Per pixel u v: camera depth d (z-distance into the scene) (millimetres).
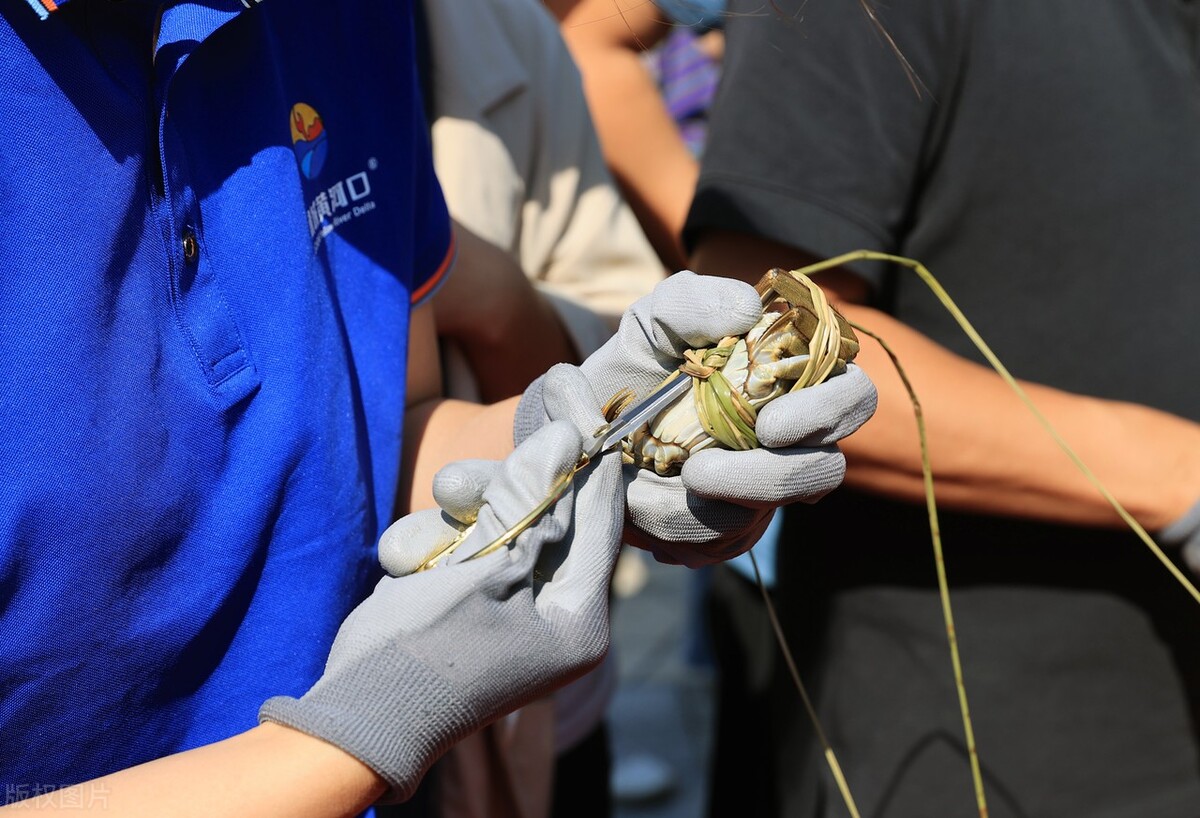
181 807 895
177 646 996
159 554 980
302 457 1017
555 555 962
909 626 1275
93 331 946
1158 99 1200
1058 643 1250
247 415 1005
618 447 972
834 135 1191
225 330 993
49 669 957
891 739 1286
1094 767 1259
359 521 1053
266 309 1009
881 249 1204
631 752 2578
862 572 1285
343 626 944
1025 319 1234
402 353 1107
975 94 1191
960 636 1265
